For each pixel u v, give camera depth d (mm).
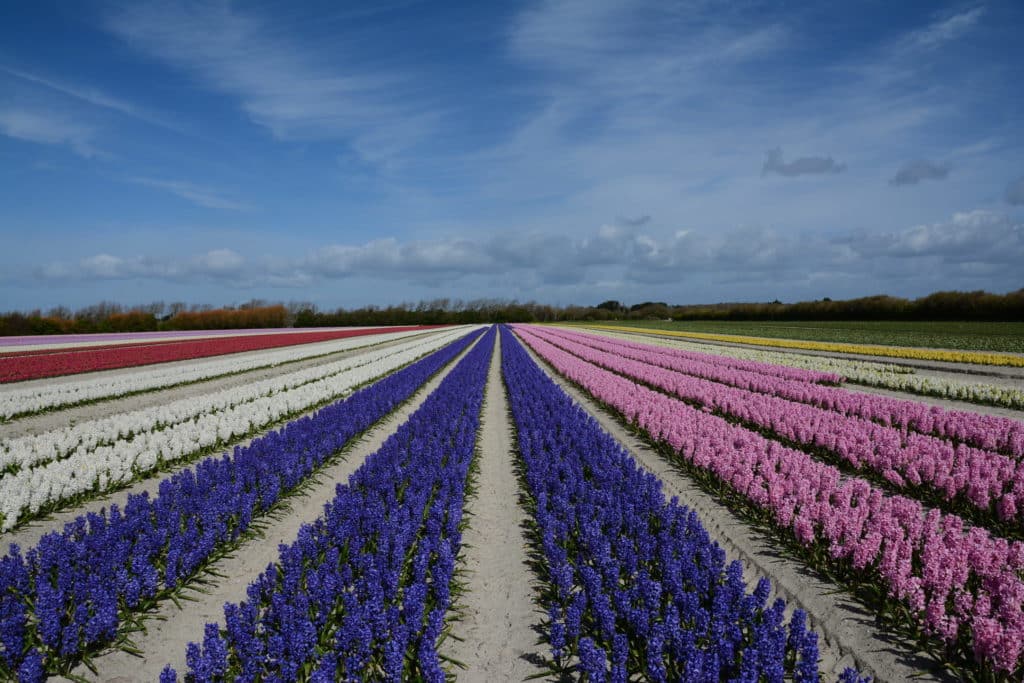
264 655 5145
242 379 25000
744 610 5555
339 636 5039
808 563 7316
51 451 11219
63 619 5797
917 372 25609
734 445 12320
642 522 7691
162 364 30797
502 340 55875
